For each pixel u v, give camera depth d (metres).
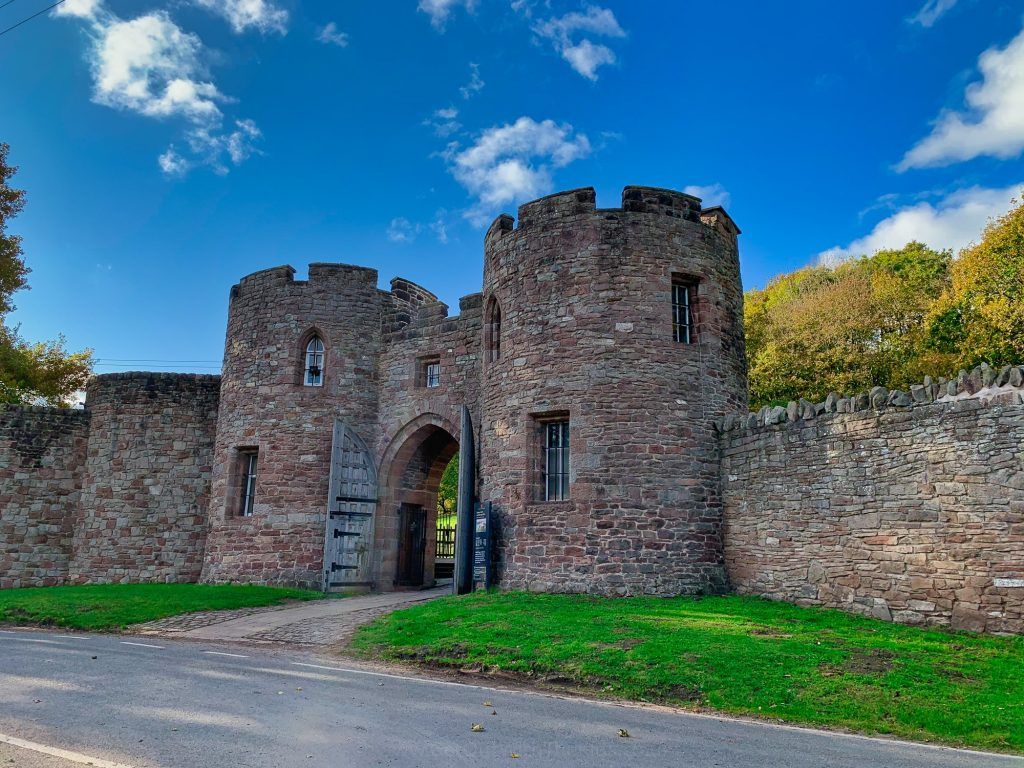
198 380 24.25
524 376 16.88
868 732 7.71
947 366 27.72
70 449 24.20
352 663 11.23
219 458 22.42
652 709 8.53
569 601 14.28
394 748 6.37
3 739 6.24
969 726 7.66
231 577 21.06
